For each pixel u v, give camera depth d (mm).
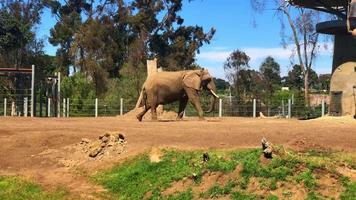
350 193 10695
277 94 51094
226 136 14672
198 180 11875
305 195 10766
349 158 12086
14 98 37594
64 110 34500
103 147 14773
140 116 22391
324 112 34562
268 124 18578
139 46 54125
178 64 57625
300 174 11250
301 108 36844
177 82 22141
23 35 49562
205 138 14578
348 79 28719
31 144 15789
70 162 14609
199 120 22297
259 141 13906
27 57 55531
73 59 54938
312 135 14250
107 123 19953
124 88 46344
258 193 10977
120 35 56031
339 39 29188
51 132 16531
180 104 22969
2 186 13336
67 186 13258
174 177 12234
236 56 57750
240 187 11250
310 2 28562
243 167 11656
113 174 13523
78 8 60062
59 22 58688
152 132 15836
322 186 10938
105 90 48969
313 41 49188
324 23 28812
